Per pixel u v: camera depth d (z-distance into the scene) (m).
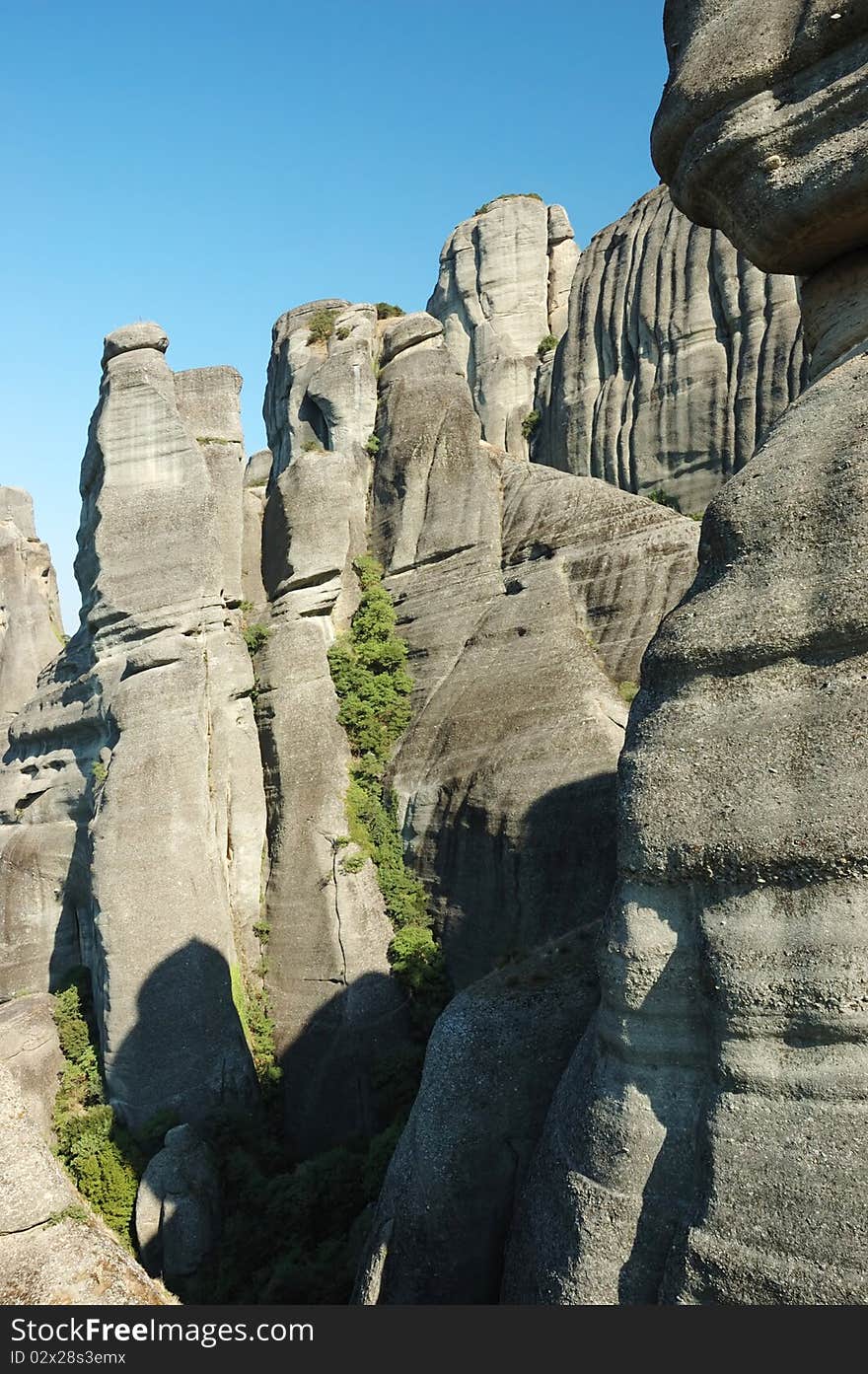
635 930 9.93
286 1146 24.53
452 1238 12.96
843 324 11.29
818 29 10.02
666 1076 9.72
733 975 8.99
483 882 23.75
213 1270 20.78
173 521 29.00
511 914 22.89
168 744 26.97
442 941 24.61
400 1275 13.20
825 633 9.29
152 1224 21.41
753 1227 8.42
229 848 27.58
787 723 9.30
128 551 28.92
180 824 26.36
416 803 25.88
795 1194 8.30
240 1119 23.95
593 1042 11.07
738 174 10.98
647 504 26.19
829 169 10.14
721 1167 8.75
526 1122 13.27
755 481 10.34
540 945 22.06
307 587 29.52
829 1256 8.02
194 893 25.89
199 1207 21.28
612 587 25.23
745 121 10.66
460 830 24.59
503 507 29.14
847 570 9.29
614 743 22.88
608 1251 9.55
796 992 8.62
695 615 10.25
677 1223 9.16
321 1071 24.59
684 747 9.86
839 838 8.60
